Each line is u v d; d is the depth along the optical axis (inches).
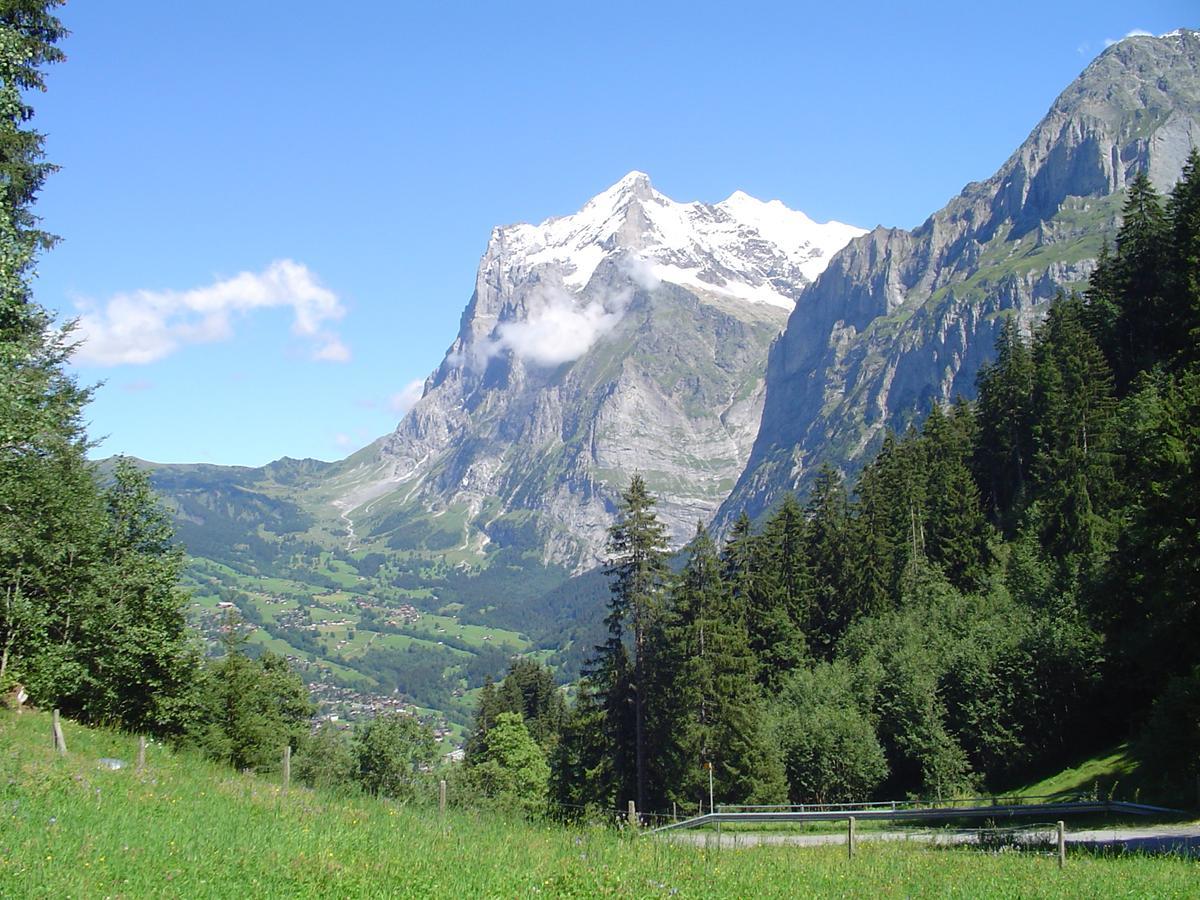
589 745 2111.2
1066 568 2568.9
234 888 570.3
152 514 1557.6
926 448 3880.4
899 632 2758.4
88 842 630.5
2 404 1133.7
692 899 660.7
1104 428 2940.5
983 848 1065.5
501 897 603.8
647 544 2092.8
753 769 2127.2
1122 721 2176.4
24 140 1093.1
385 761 2581.2
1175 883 791.7
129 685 1480.1
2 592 1309.1
